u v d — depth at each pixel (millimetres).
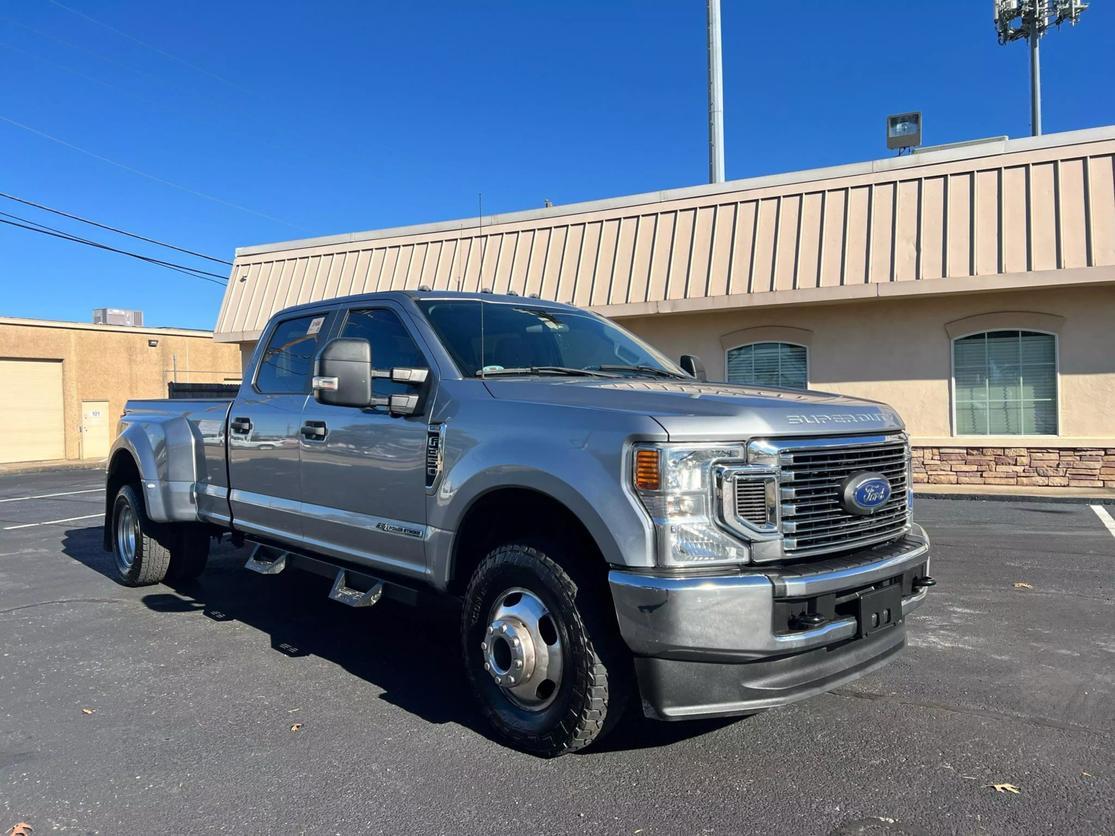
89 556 8523
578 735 3365
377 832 2982
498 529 3996
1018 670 4602
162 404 6551
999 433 12414
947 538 8594
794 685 3213
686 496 3090
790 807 3117
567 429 3395
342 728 3932
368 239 16516
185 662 4941
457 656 5086
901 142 15273
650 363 4965
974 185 11984
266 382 5434
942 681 4445
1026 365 12227
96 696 4379
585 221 14562
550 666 3473
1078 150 11500
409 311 4480
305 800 3221
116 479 7031
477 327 4508
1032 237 11469
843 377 13195
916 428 12805
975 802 3137
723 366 13984
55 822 3076
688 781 3340
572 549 3492
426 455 3980
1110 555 7672
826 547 3355
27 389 27109
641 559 3084
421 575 4023
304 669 4809
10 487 17844
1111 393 11672
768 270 12945
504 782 3354
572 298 14266
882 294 12133
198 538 6703
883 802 3145
